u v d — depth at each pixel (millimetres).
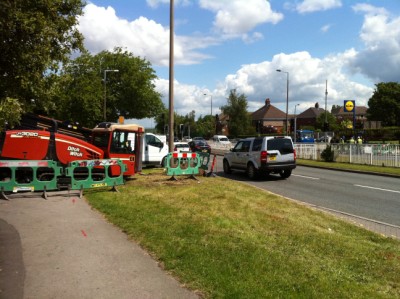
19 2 5301
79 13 7949
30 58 5570
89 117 42750
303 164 25797
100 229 7293
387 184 15836
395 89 90125
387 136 57688
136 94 54000
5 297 4359
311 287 4434
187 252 5641
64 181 12102
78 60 43656
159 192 11477
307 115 116000
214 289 4387
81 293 4441
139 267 5234
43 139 12953
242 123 78500
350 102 50156
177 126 85812
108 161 12094
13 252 5941
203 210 8742
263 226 7434
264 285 4461
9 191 11234
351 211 10242
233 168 19438
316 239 6609
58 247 6172
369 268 5273
